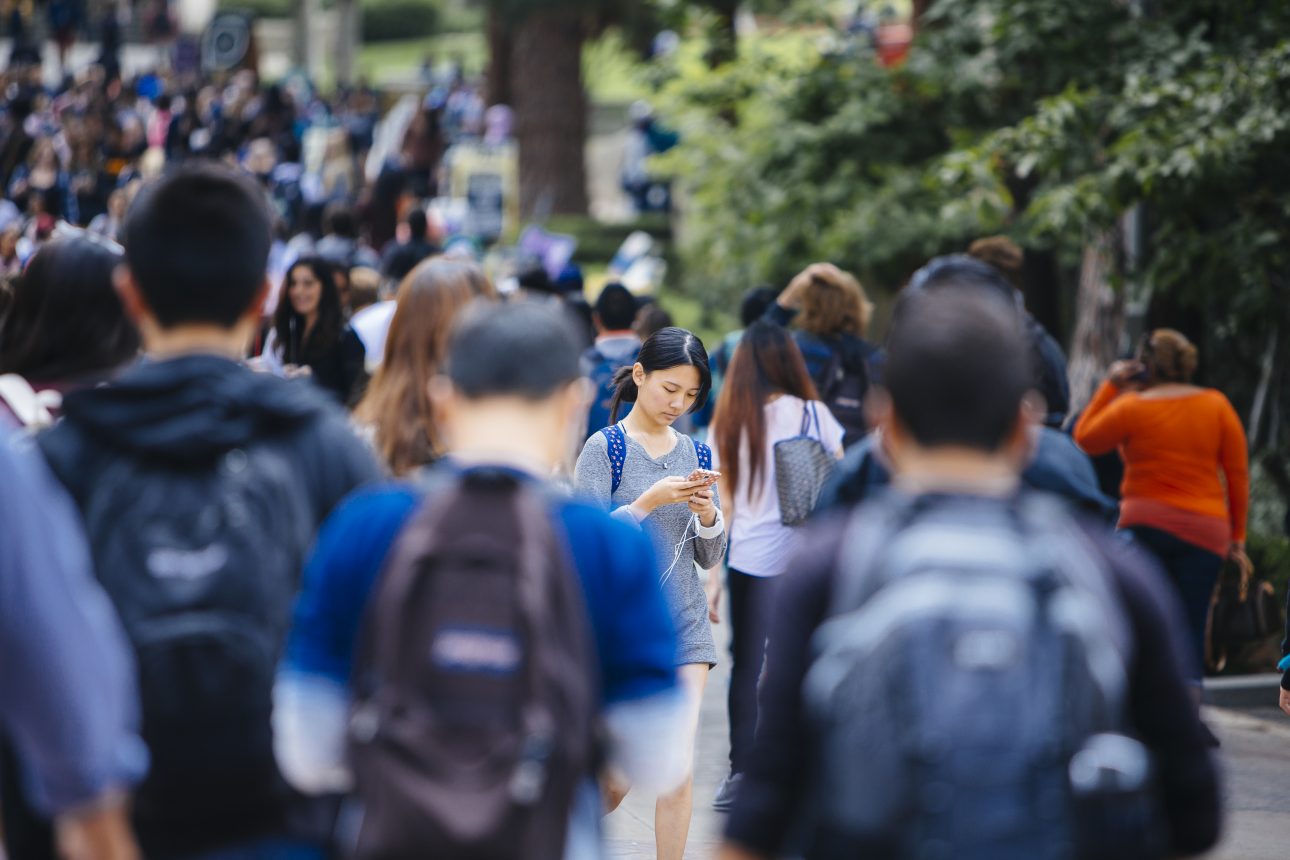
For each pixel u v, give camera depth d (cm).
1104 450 1750
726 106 3544
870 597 551
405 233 4484
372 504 636
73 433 661
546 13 6112
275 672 646
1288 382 2805
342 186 5681
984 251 1823
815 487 1426
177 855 634
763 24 3966
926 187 2955
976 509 563
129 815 630
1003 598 537
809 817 569
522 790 562
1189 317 2648
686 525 1284
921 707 529
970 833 523
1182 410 1711
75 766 566
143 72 8819
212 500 650
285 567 660
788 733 575
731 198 3516
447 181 7069
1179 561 1709
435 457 823
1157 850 567
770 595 1432
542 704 574
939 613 535
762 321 1476
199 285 692
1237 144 2303
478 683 571
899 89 3272
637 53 6156
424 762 565
